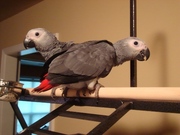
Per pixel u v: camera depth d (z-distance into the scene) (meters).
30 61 2.39
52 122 1.32
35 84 2.75
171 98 0.45
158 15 0.91
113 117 0.53
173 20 0.86
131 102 0.57
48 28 1.48
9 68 1.87
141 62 0.94
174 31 0.85
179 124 0.79
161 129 0.84
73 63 0.60
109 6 1.12
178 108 0.48
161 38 0.89
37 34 0.86
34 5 1.65
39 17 1.58
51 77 0.59
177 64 0.82
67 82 0.60
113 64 0.71
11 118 1.85
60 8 1.41
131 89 0.53
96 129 0.50
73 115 0.69
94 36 1.17
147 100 0.51
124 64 1.01
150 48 0.92
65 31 1.35
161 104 0.51
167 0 0.89
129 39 0.72
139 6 0.98
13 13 1.83
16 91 0.80
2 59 1.89
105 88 0.61
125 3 1.04
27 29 1.69
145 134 0.88
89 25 1.21
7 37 1.93
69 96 0.71
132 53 0.71
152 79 0.89
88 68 0.61
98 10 1.17
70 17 1.33
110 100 0.63
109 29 1.10
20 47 1.69
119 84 1.01
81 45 0.67
